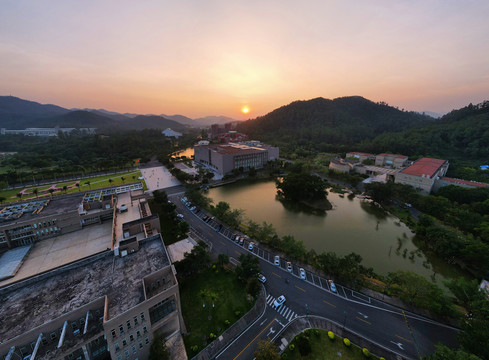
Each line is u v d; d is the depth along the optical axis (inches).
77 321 1764.3
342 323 2298.2
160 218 4480.8
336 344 2076.8
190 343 2058.3
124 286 2030.0
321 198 5659.5
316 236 4040.4
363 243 3850.9
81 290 1978.3
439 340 2142.0
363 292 2687.0
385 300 2576.3
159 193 5064.0
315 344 2068.2
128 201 4461.1
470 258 3083.2
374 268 3225.9
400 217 4739.2
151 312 2021.4
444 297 2346.2
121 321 1718.8
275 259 3181.6
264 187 6806.1
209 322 2262.6
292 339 2119.8
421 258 3476.9
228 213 4222.4
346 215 4909.0
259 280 2792.8
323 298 2600.9
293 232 4165.8
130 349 1850.4
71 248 3223.4
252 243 3612.2
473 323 1891.0
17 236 3248.0
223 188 6683.1
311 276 2930.6
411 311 2439.7
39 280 2079.2
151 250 2536.9
